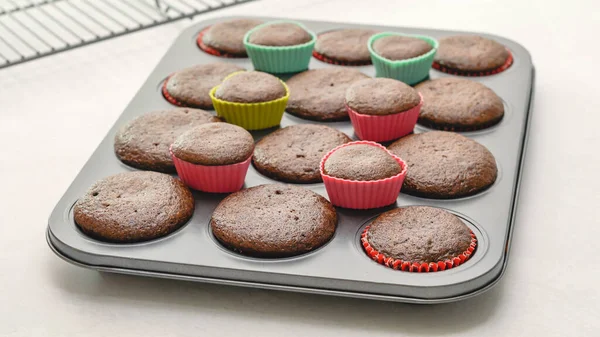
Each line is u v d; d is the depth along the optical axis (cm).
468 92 79
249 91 75
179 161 68
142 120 75
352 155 67
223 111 76
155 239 64
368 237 63
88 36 99
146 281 64
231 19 95
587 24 101
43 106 86
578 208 71
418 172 69
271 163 71
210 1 108
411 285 59
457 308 62
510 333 60
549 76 89
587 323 61
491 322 61
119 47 98
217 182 68
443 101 78
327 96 79
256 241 63
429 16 103
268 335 60
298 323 61
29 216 71
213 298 63
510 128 76
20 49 97
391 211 65
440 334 60
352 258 62
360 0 108
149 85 83
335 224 65
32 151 79
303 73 84
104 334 60
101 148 74
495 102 78
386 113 73
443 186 68
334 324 61
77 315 62
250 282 61
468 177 69
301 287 61
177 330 60
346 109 78
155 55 96
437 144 72
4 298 63
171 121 75
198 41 91
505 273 64
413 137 73
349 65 87
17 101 87
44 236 69
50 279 65
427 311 62
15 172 76
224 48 88
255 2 108
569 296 63
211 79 82
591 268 65
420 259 61
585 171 75
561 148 78
